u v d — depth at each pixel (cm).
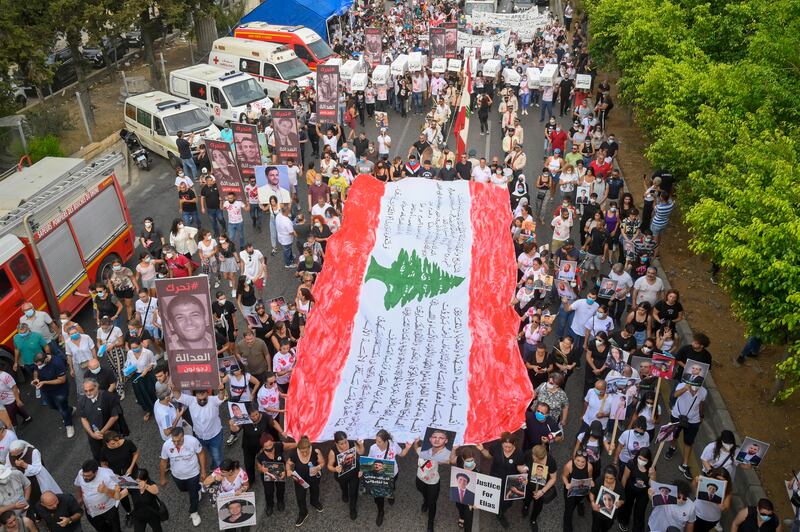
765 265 1000
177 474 1038
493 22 3897
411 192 1706
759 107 1434
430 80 3075
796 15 1525
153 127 2464
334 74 2358
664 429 1066
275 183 1881
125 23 2683
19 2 2397
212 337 1104
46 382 1234
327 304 1355
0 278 1381
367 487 1017
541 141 2608
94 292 1452
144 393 1259
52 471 1212
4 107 2464
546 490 998
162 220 2123
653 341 1195
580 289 1562
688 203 1504
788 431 1223
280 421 1180
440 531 1059
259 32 3275
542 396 1128
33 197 1540
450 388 1177
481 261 1506
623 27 2408
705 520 966
